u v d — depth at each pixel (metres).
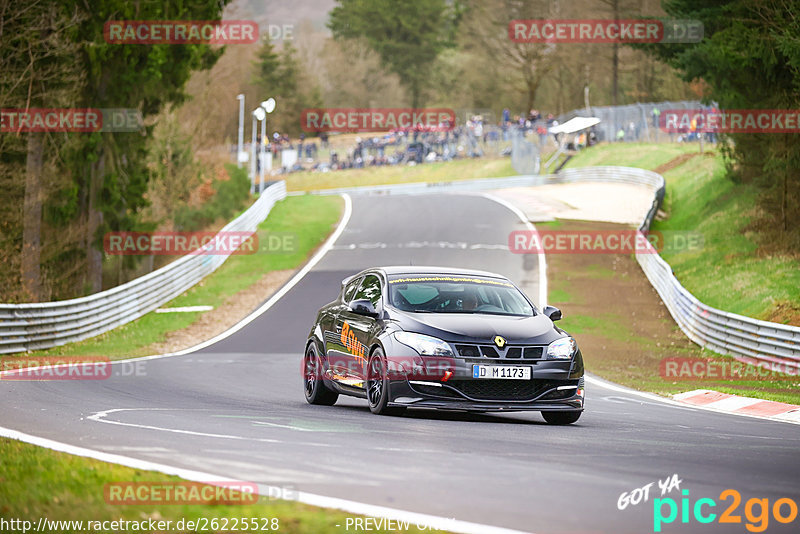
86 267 118.88
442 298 38.56
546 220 166.38
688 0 122.38
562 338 36.59
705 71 120.00
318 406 40.91
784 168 111.56
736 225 129.62
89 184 117.12
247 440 27.50
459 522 17.28
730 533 17.66
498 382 35.16
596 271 124.94
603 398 50.28
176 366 64.31
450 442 28.23
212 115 198.62
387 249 145.62
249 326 97.00
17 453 24.14
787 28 101.25
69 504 18.06
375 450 25.98
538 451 26.84
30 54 103.56
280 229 164.62
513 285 40.81
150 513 17.39
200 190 176.00
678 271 119.69
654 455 26.86
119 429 29.81
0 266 109.75
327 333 41.94
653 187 196.38
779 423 40.06
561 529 17.17
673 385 60.06
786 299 87.00
